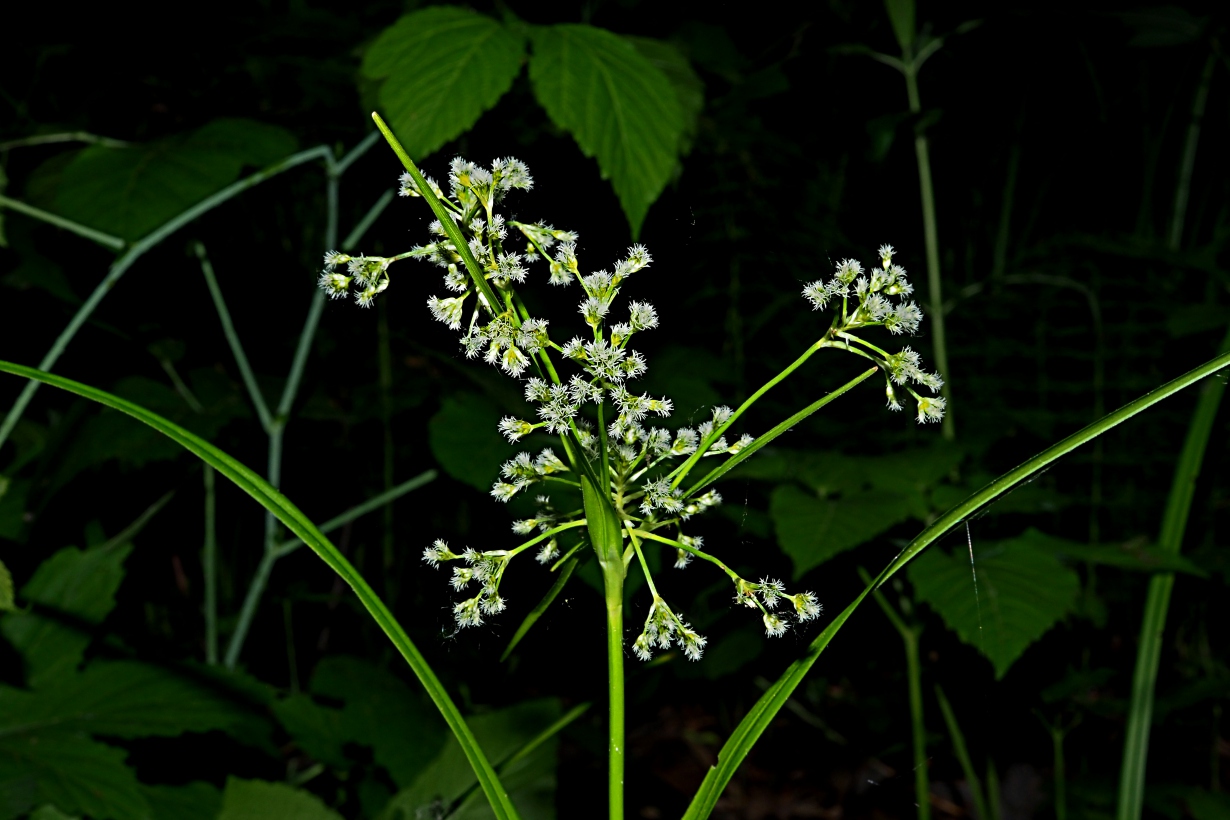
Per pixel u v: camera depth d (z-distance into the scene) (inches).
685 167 56.5
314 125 45.5
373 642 55.5
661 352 47.2
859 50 49.4
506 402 38.5
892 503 30.7
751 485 38.2
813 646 20.4
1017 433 58.1
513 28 29.9
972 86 63.5
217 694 35.0
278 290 51.9
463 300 20.7
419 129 28.0
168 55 45.1
